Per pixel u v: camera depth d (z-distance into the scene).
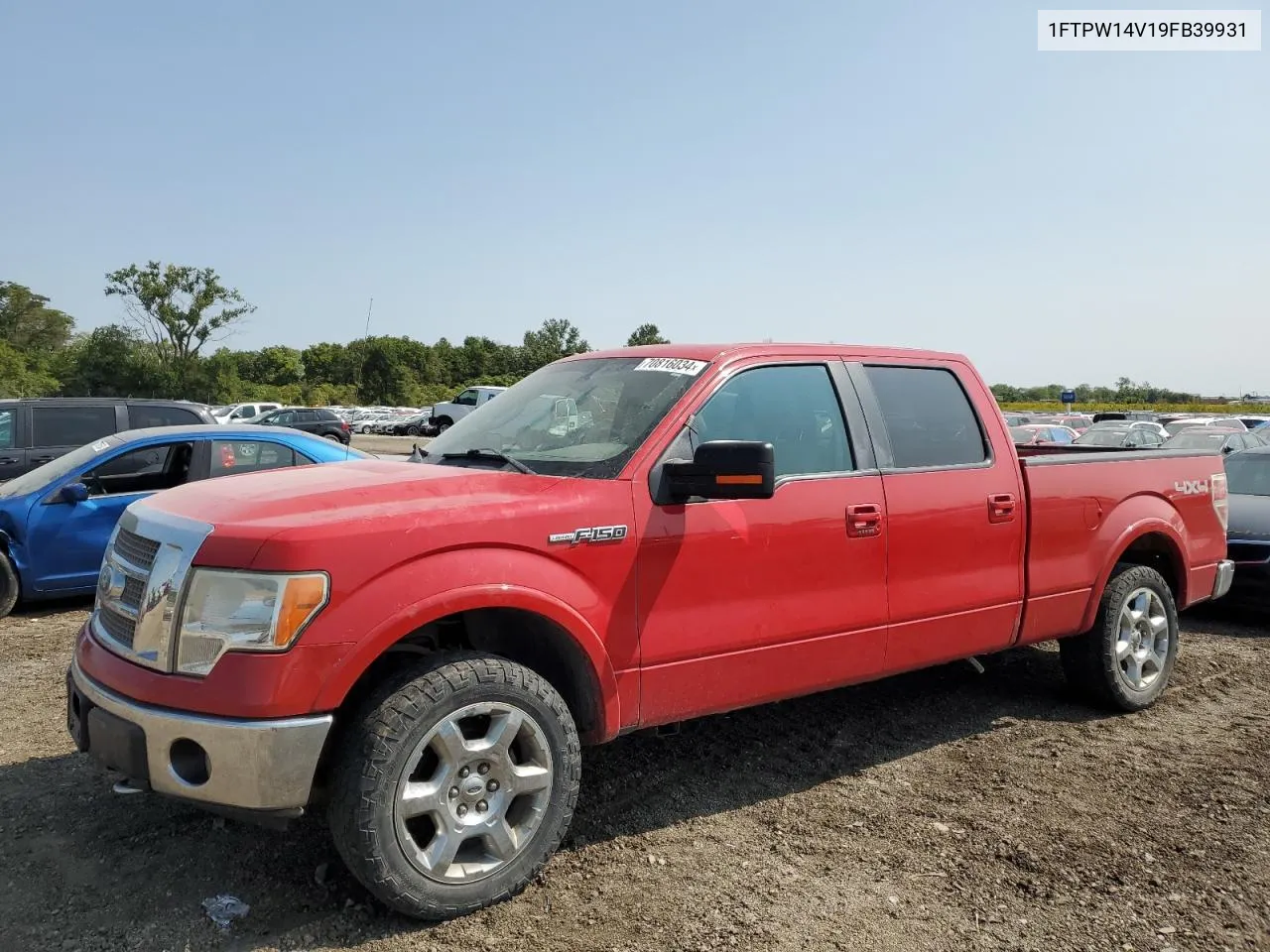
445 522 2.94
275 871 3.19
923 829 3.62
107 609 3.12
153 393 61.44
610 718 3.28
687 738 4.62
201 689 2.66
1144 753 4.49
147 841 3.40
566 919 2.93
